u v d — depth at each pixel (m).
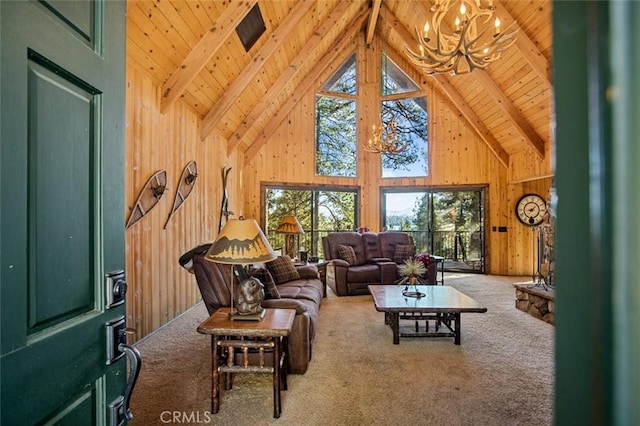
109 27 0.89
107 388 0.87
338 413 1.99
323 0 4.84
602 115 0.36
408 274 3.53
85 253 0.81
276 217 6.92
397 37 6.80
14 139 0.61
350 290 5.19
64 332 0.73
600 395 0.36
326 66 6.70
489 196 6.89
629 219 0.33
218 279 2.50
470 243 7.07
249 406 2.06
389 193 7.47
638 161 0.33
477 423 1.90
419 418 1.94
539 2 3.78
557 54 0.44
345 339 3.23
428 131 7.19
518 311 4.23
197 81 3.89
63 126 0.73
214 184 5.12
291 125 7.00
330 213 7.29
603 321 0.36
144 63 3.10
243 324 2.04
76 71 0.76
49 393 0.68
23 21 0.62
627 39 0.34
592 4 0.38
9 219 0.60
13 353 0.60
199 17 3.13
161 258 3.55
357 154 7.39
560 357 0.42
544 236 4.39
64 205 0.74
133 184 3.01
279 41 4.34
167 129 3.65
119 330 0.91
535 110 5.13
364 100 7.39
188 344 3.08
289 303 2.53
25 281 0.63
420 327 3.65
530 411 2.01
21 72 0.62
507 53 4.60
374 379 2.40
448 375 2.46
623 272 0.34
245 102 5.26
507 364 2.66
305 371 2.49
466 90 6.10
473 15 2.65
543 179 6.70
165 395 2.19
